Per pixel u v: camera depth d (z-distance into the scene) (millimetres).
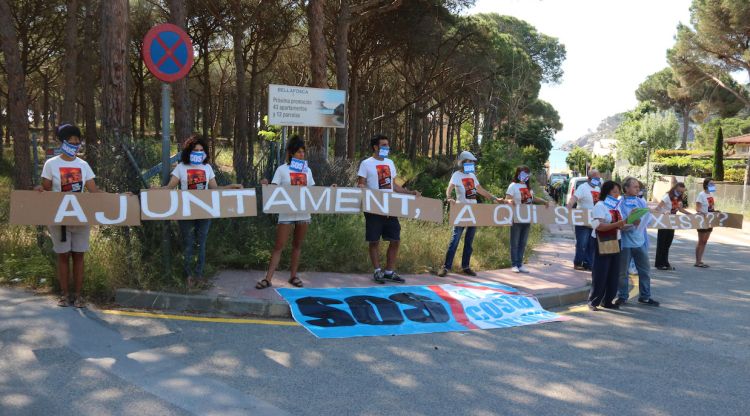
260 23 23719
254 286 6957
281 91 11352
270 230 8641
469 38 27469
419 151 51938
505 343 5848
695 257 13180
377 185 7672
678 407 4426
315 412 4020
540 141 41156
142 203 6176
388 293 6977
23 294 6398
